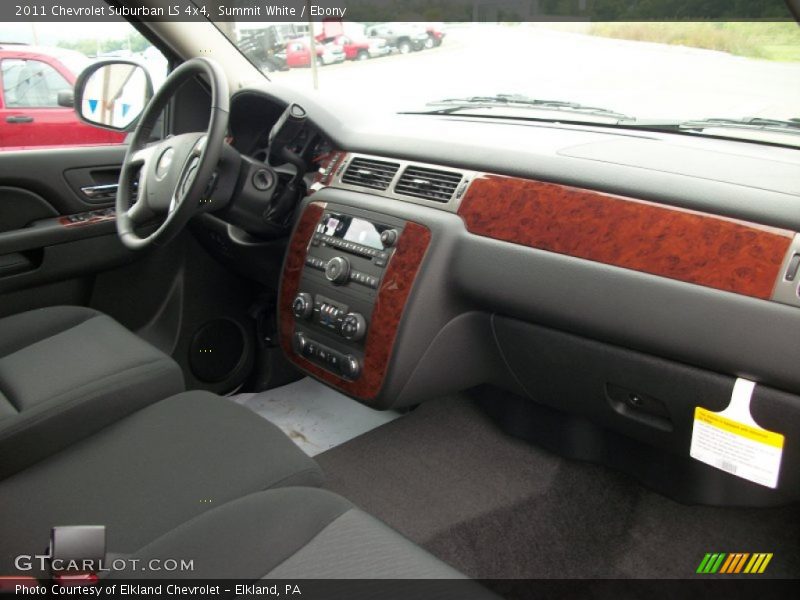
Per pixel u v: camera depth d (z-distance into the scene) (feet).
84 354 4.21
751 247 3.44
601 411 4.74
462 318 4.93
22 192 5.71
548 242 4.17
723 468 3.80
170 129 6.72
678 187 3.74
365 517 2.82
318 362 5.41
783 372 3.40
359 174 5.28
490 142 4.75
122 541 2.89
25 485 3.30
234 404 3.92
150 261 6.27
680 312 3.66
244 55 6.52
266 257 6.03
